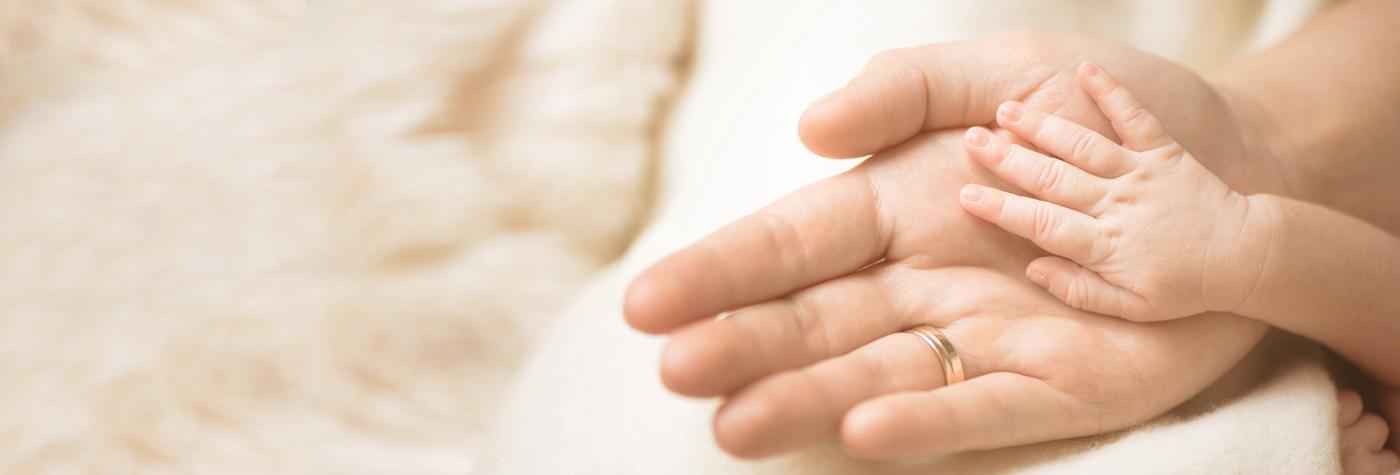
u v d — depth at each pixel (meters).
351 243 0.79
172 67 0.80
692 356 0.60
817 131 0.66
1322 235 0.66
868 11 0.79
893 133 0.67
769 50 0.83
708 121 0.83
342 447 0.78
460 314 0.80
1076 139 0.65
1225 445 0.64
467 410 0.79
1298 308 0.66
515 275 0.81
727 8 0.86
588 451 0.68
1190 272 0.64
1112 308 0.65
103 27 0.80
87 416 0.75
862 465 0.65
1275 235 0.65
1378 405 0.71
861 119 0.65
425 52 0.81
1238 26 0.83
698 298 0.62
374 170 0.80
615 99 0.83
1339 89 0.73
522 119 0.83
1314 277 0.65
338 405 0.78
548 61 0.83
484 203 0.81
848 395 0.62
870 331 0.65
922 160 0.67
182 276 0.77
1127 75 0.68
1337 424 0.67
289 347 0.78
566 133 0.83
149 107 0.79
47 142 0.78
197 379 0.77
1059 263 0.66
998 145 0.65
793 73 0.80
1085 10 0.80
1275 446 0.65
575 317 0.75
